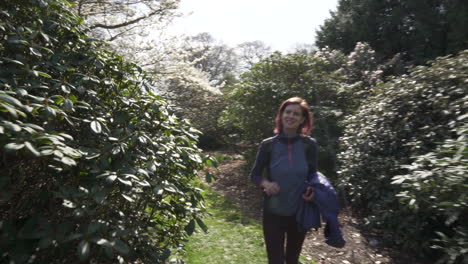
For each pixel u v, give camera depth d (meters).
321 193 2.02
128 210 1.97
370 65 10.11
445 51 13.98
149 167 1.72
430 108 4.20
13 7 1.74
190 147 2.23
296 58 7.35
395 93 4.58
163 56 9.09
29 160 1.52
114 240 1.39
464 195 2.13
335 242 1.99
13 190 1.45
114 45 7.57
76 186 1.61
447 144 2.45
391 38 16.12
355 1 17.80
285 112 2.16
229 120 8.11
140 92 2.20
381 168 4.34
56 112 1.53
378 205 4.14
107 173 1.48
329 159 6.43
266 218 2.12
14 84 1.48
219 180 7.39
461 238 2.45
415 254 3.58
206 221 4.57
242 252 3.49
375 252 3.67
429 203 2.65
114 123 1.86
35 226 1.33
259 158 2.18
